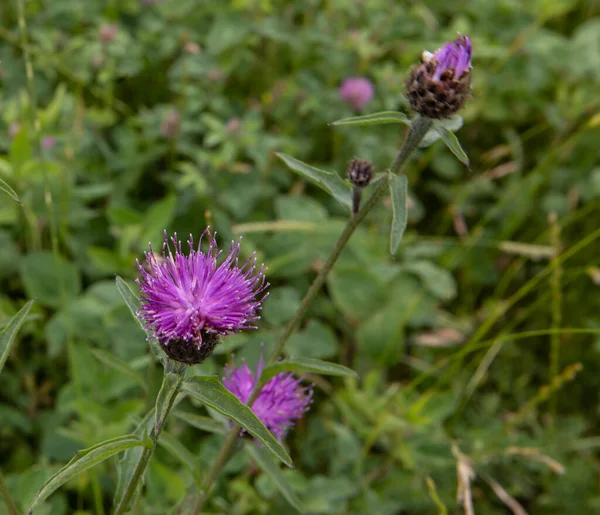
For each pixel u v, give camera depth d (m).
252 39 0.49
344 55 0.51
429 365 0.43
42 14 0.50
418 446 0.37
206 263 0.22
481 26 0.59
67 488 0.33
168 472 0.31
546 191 0.53
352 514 0.34
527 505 0.40
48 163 0.37
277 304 0.38
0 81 0.46
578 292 0.48
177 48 0.51
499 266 0.50
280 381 0.26
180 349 0.22
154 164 0.47
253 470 0.35
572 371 0.36
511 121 0.56
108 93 0.47
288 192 0.48
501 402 0.45
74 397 0.34
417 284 0.43
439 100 0.24
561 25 0.64
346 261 0.42
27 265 0.37
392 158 0.50
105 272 0.40
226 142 0.43
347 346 0.42
